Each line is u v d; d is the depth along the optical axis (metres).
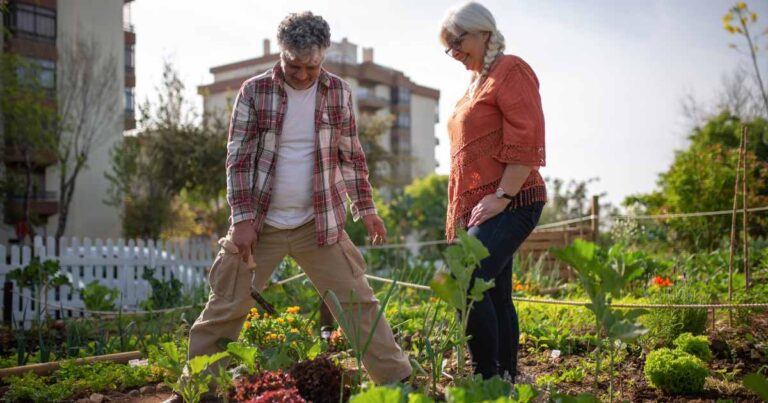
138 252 10.45
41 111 19.16
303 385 2.48
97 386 3.50
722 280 6.53
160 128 20.08
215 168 19.69
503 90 2.76
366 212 3.10
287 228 2.86
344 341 4.27
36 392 3.32
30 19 21.31
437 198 26.41
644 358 3.91
